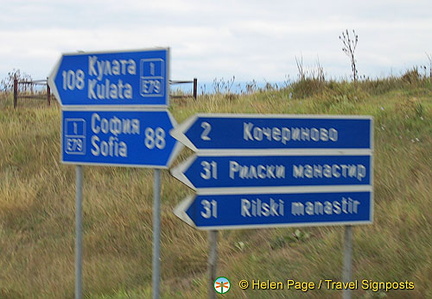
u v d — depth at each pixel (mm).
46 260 8852
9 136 13734
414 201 7652
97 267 8219
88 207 10258
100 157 6145
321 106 13070
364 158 5453
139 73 5898
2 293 7609
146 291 7277
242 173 5219
